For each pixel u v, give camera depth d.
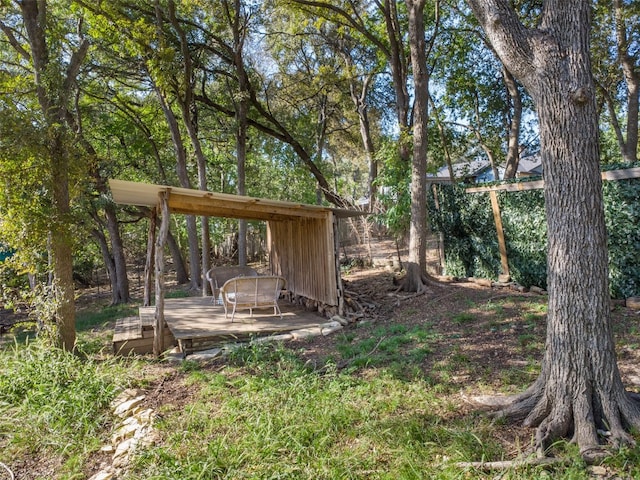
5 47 11.66
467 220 9.53
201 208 8.75
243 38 13.34
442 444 3.14
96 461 3.60
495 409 3.57
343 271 12.50
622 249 6.29
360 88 19.41
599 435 2.98
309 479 2.83
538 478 2.59
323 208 7.62
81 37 12.00
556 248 3.19
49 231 5.78
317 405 3.82
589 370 3.07
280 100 18.78
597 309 3.07
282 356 5.28
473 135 18.45
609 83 14.17
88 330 9.27
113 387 4.78
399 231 10.89
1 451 3.78
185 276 18.11
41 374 4.99
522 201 8.07
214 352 5.99
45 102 5.97
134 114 16.62
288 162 19.72
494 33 3.30
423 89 8.59
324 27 17.14
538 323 5.60
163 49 11.06
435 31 12.92
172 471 2.99
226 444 3.32
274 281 7.83
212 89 16.98
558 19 3.10
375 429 3.38
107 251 14.71
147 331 6.88
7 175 5.54
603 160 18.69
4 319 12.03
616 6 11.41
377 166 17.38
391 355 5.14
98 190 13.26
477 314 6.46
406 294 8.55
